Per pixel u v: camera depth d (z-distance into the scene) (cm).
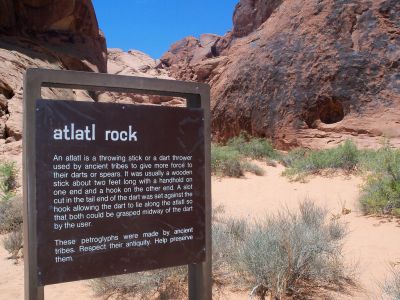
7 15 2691
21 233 614
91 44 3316
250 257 420
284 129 2011
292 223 504
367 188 787
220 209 798
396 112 1853
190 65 5009
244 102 2272
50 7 2984
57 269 267
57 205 268
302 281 422
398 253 498
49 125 268
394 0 2206
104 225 279
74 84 282
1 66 1925
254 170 1230
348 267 459
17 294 442
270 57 2302
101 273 277
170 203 300
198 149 311
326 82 2022
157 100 3966
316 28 2231
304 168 1168
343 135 1844
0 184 1018
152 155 295
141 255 289
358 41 2108
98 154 279
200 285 319
